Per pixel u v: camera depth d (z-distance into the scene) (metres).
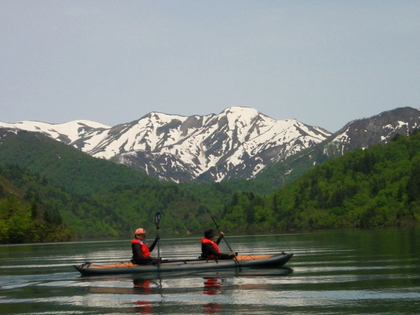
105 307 23.95
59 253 75.25
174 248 83.31
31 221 170.75
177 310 22.77
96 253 72.44
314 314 21.25
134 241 34.38
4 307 24.88
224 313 21.89
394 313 20.92
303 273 33.47
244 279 30.89
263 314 21.50
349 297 24.42
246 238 124.12
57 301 25.98
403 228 142.75
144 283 30.39
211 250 34.72
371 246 59.56
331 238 92.88
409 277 29.83
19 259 61.44
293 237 113.94
